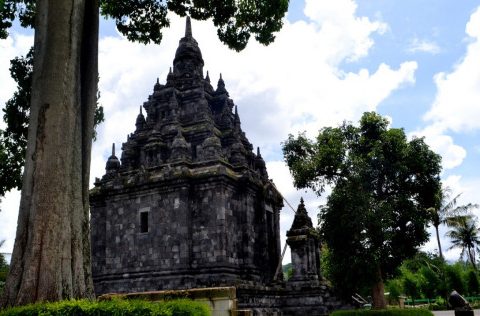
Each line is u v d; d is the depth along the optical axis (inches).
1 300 526.9
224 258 1309.1
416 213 1174.3
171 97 1654.8
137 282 1371.8
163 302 499.2
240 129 1770.4
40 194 560.4
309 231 1433.3
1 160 1046.4
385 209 1135.6
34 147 584.4
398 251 1166.3
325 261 1640.0
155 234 1391.5
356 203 1151.6
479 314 1544.0
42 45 619.5
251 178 1475.1
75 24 630.5
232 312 614.9
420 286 2551.7
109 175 1587.1
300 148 1333.7
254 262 1450.5
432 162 1195.3
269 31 938.7
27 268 531.2
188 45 1754.4
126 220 1454.2
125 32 992.9
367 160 1217.4
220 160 1412.4
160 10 967.0
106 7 975.6
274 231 1667.1
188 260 1325.0
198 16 968.3
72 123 606.5
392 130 1227.9
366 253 1146.0
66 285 540.4
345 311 1166.3
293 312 1334.9
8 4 929.5
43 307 435.2
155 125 1595.7
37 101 602.2
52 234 547.5
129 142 1659.7
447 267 2518.5
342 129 1291.8
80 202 607.8
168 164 1421.0
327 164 1235.9
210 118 1630.2
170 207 1391.5
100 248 1515.7
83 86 669.3
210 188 1379.2
